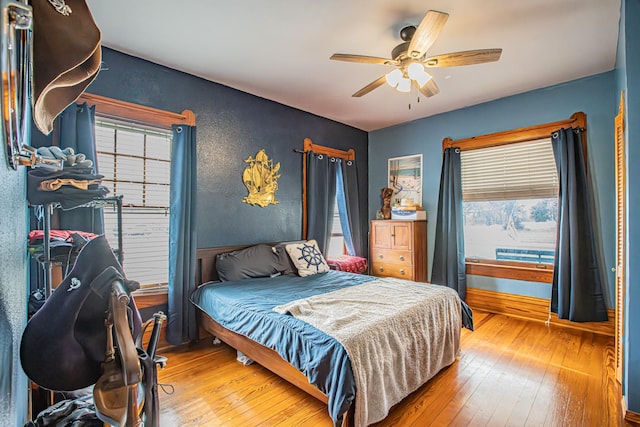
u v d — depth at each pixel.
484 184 4.02
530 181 3.67
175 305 2.91
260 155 3.74
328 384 1.69
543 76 3.22
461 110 4.17
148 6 2.11
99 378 0.87
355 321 1.94
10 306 0.84
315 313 2.09
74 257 1.46
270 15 2.22
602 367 2.50
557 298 3.39
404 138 4.79
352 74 3.16
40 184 1.31
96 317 0.90
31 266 1.86
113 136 2.77
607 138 3.15
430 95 2.78
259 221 3.74
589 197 3.24
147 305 2.88
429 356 2.24
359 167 5.09
